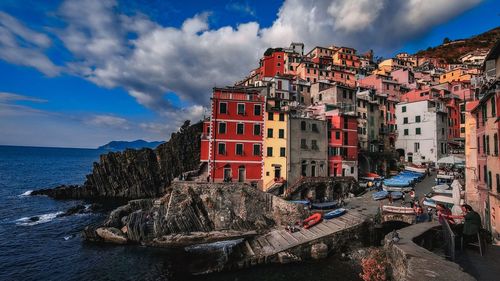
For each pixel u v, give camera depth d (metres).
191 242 39.06
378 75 89.56
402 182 51.72
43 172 153.38
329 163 55.44
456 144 74.44
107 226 43.44
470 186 30.83
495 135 22.72
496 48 22.53
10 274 31.59
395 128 78.25
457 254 13.76
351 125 58.72
